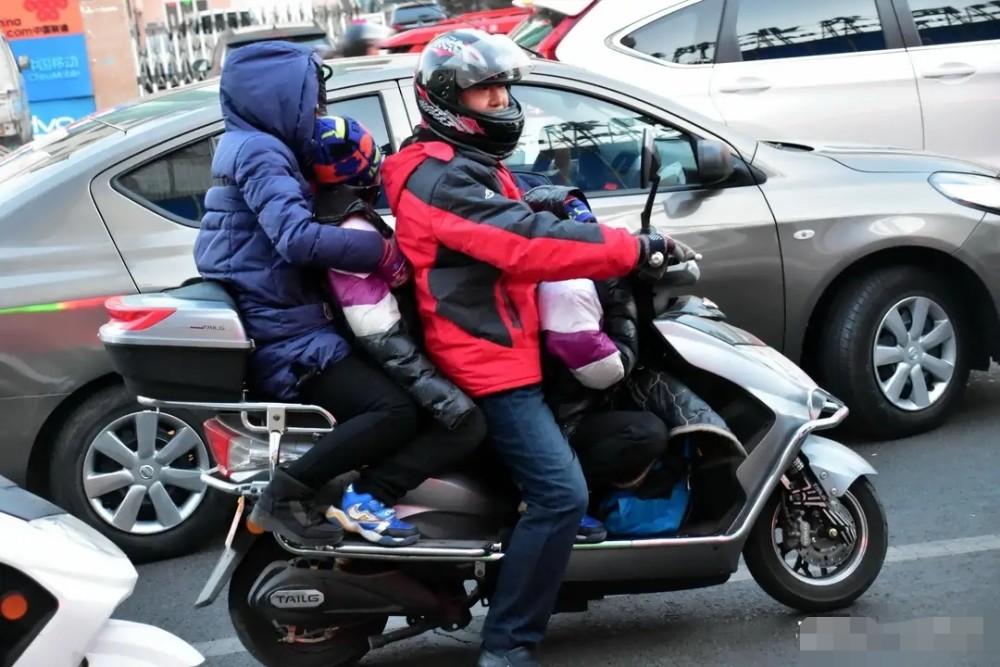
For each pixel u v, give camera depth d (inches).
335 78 233.6
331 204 151.0
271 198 145.8
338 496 153.2
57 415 218.2
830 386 257.6
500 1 644.1
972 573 196.2
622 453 162.2
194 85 258.5
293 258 145.4
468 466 161.5
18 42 668.1
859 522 180.7
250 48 149.8
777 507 177.0
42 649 117.3
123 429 219.3
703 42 350.3
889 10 351.3
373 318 149.3
